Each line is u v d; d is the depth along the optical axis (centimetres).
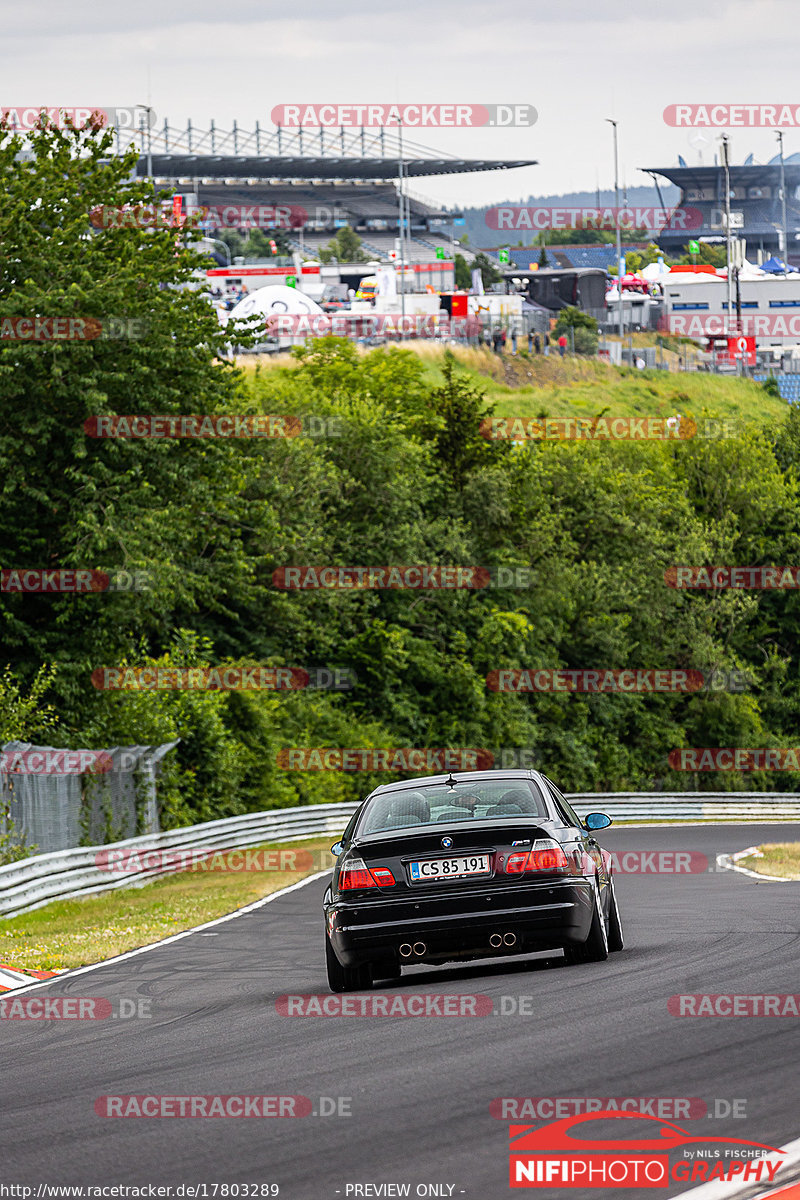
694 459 19288
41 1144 1800
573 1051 2125
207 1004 3077
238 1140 1742
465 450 16300
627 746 17300
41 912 5819
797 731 18962
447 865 2958
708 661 17188
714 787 17450
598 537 17412
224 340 9562
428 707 14825
